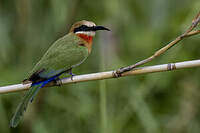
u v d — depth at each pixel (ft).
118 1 44.29
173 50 42.29
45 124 40.57
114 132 38.58
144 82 41.01
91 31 35.42
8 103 40.29
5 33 41.42
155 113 41.70
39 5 42.78
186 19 40.83
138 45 43.55
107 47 39.73
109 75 28.73
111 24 43.06
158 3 44.73
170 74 41.27
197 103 41.29
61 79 31.12
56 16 41.96
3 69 40.09
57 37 42.45
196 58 41.78
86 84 41.11
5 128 39.09
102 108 34.24
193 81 41.88
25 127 40.70
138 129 39.63
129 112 39.65
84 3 44.11
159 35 43.70
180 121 40.78
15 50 42.19
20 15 42.50
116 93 40.78
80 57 33.71
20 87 29.96
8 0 42.73
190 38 40.60
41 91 41.04
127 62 42.50
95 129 39.55
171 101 41.98
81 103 40.27
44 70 31.24
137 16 45.11
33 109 41.06
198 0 40.68
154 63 42.78
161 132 40.75
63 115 40.93
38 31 42.86
